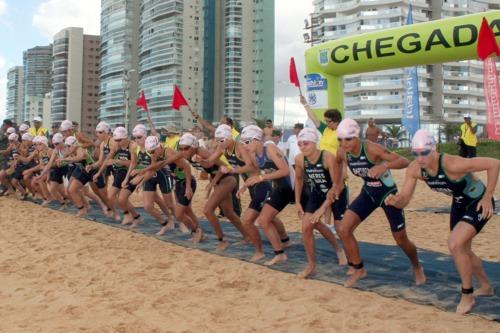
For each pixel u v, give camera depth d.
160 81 88.25
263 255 6.85
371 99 78.44
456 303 4.72
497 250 7.31
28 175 12.30
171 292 5.25
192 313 4.59
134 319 4.40
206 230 9.20
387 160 5.03
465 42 8.24
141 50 92.25
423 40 8.62
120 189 9.84
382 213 11.42
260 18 93.88
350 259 5.57
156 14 87.88
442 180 4.49
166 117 87.31
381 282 5.54
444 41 8.41
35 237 8.47
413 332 4.04
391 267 6.19
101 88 94.81
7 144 14.62
